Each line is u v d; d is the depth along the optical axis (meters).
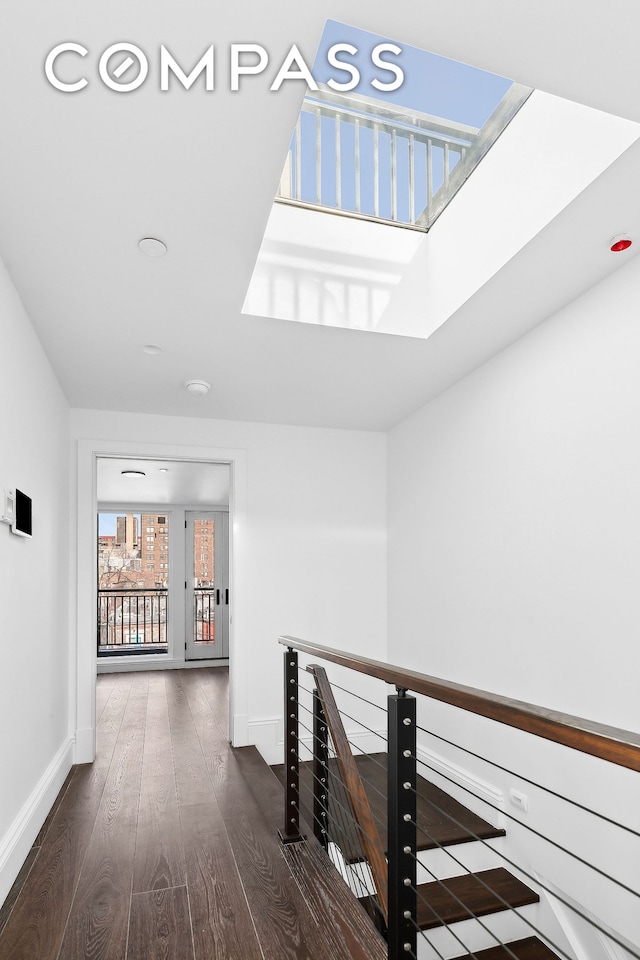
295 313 2.63
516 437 2.93
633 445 2.23
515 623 2.91
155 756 3.74
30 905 2.02
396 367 3.24
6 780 2.11
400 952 1.47
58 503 3.36
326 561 4.34
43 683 2.82
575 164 1.84
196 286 2.31
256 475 4.27
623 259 2.22
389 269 2.83
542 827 2.63
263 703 4.09
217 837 2.54
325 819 2.49
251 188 1.75
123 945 1.80
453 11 1.26
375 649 4.37
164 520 8.00
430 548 3.80
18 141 1.55
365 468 4.52
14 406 2.24
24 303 2.41
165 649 7.93
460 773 3.32
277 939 1.82
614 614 2.29
